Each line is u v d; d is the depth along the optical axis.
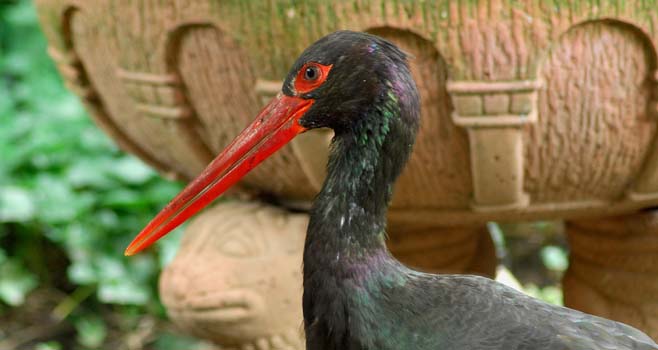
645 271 8.05
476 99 6.63
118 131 8.39
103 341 11.15
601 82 6.69
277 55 6.76
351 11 6.58
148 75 7.29
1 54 13.33
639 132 6.91
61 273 11.95
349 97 6.12
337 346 6.16
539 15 6.46
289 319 7.80
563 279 8.89
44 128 11.98
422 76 6.72
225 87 7.11
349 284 6.11
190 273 7.84
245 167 6.38
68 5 7.54
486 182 6.99
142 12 7.09
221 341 7.96
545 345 5.62
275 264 7.77
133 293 10.97
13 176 11.94
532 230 13.16
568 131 6.83
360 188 6.19
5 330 11.23
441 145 6.96
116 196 11.27
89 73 7.89
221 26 6.83
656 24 6.54
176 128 7.48
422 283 6.07
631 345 5.71
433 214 7.59
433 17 6.52
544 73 6.61
